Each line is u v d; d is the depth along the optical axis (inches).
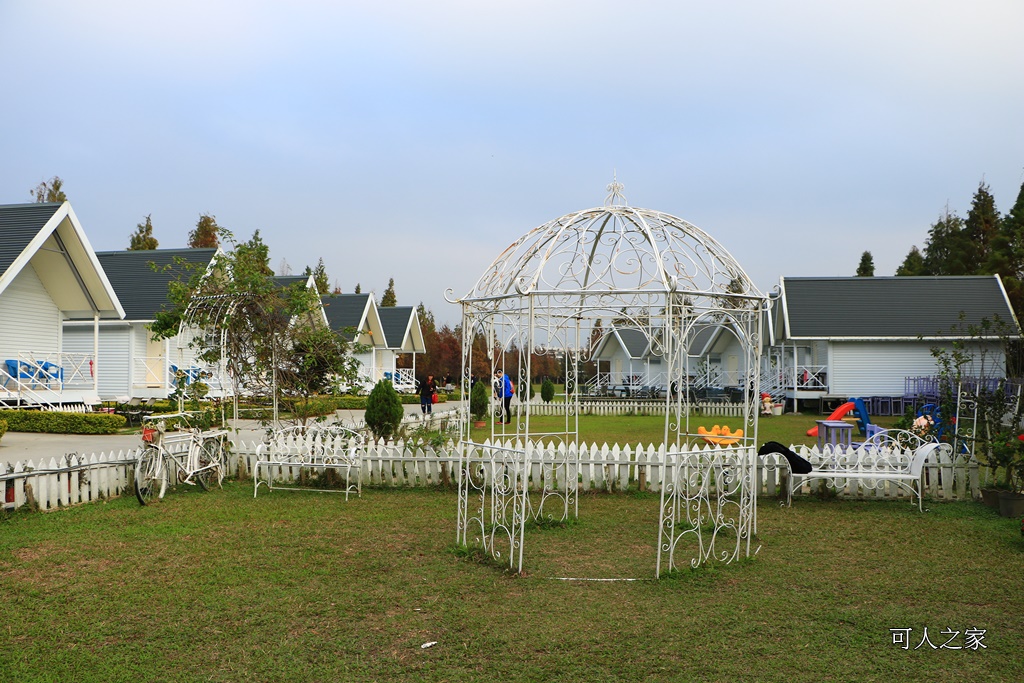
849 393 1269.7
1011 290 1545.3
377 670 200.5
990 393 585.3
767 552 324.8
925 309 1300.4
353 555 315.9
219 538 343.6
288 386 585.6
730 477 438.9
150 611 244.1
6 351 852.0
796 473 422.6
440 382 2087.8
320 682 193.5
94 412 835.4
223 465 505.0
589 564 304.8
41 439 719.1
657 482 464.4
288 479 490.0
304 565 299.6
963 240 2078.0
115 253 1227.2
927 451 417.4
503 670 200.4
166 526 365.7
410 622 235.3
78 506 410.0
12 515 377.7
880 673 198.7
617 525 378.6
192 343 572.4
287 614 242.4
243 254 570.6
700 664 203.9
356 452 490.6
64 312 941.8
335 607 249.1
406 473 486.6
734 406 1238.9
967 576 287.1
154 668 201.0
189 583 273.7
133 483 459.2
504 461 354.0
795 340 1270.9
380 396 606.5
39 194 1888.5
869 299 1327.5
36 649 212.7
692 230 322.7
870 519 393.4
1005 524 378.6
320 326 604.7
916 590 269.4
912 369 1263.5
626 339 1749.5
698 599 258.4
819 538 351.3
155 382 1109.1
